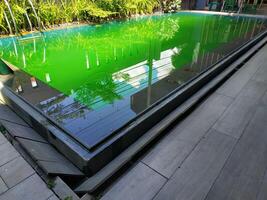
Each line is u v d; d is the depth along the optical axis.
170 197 1.44
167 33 6.75
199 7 10.80
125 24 7.82
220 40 5.80
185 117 2.34
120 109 2.64
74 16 7.34
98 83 3.46
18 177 1.52
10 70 3.53
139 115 2.14
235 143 1.91
